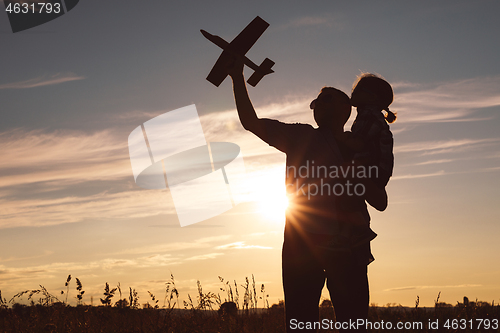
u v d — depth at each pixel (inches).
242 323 212.4
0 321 199.9
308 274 128.7
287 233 131.8
